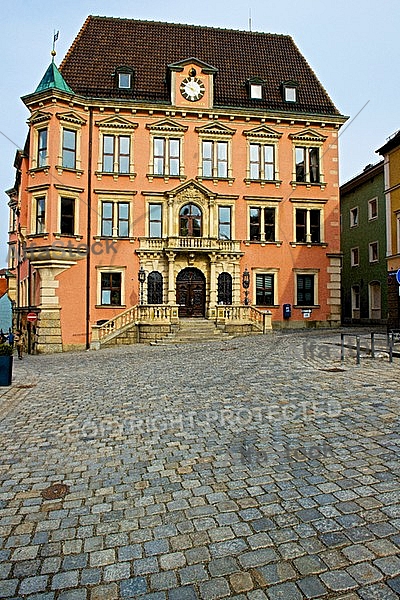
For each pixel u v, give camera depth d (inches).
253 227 1097.4
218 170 1087.0
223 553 141.8
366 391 342.0
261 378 422.6
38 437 269.4
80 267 1008.2
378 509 164.1
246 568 133.7
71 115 999.0
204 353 668.7
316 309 1104.2
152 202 1053.2
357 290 1454.2
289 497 177.0
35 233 992.9
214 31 1284.4
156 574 133.1
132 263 1038.4
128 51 1175.0
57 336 968.9
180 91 1072.2
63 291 988.6
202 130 1072.8
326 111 1155.3
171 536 152.9
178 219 1055.6
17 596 125.2
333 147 1129.4
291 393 350.3
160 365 567.8
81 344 994.1
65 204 1003.9
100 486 195.6
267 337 877.8
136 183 1048.2
